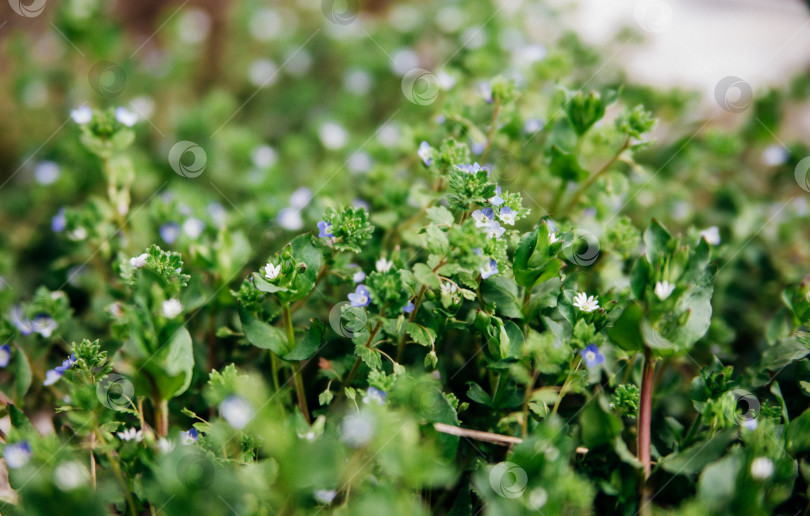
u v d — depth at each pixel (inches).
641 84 38.1
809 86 34.5
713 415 26.7
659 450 27.6
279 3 47.9
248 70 44.8
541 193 31.1
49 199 33.7
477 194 26.9
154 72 41.2
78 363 27.1
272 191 33.4
